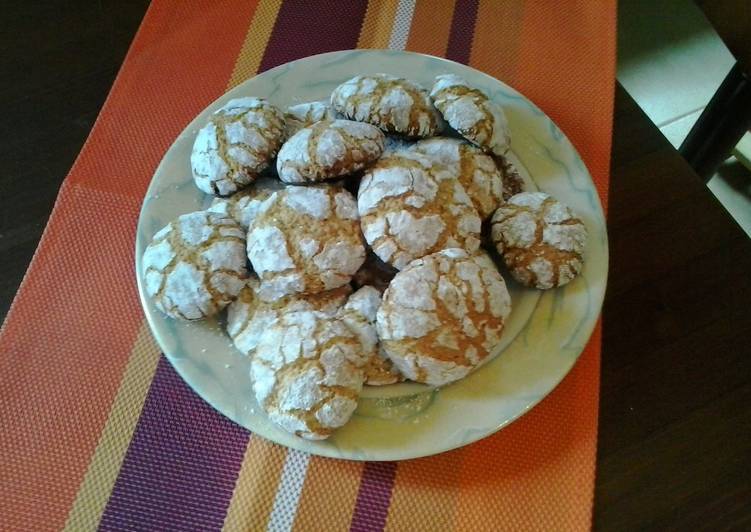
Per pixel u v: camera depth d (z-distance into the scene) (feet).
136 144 1.43
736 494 1.12
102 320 1.27
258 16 1.57
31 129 1.44
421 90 1.31
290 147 1.22
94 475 1.14
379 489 1.13
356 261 1.20
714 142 1.78
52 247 1.32
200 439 1.16
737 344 1.24
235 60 1.53
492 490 1.13
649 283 1.29
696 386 1.20
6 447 1.16
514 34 1.57
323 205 1.20
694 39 2.51
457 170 1.26
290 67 1.43
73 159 1.42
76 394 1.20
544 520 1.11
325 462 1.14
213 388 1.15
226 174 1.26
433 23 1.58
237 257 1.21
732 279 1.30
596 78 1.52
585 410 1.18
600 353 1.22
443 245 1.18
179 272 1.18
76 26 1.55
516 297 1.23
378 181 1.20
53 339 1.25
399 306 1.12
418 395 1.15
